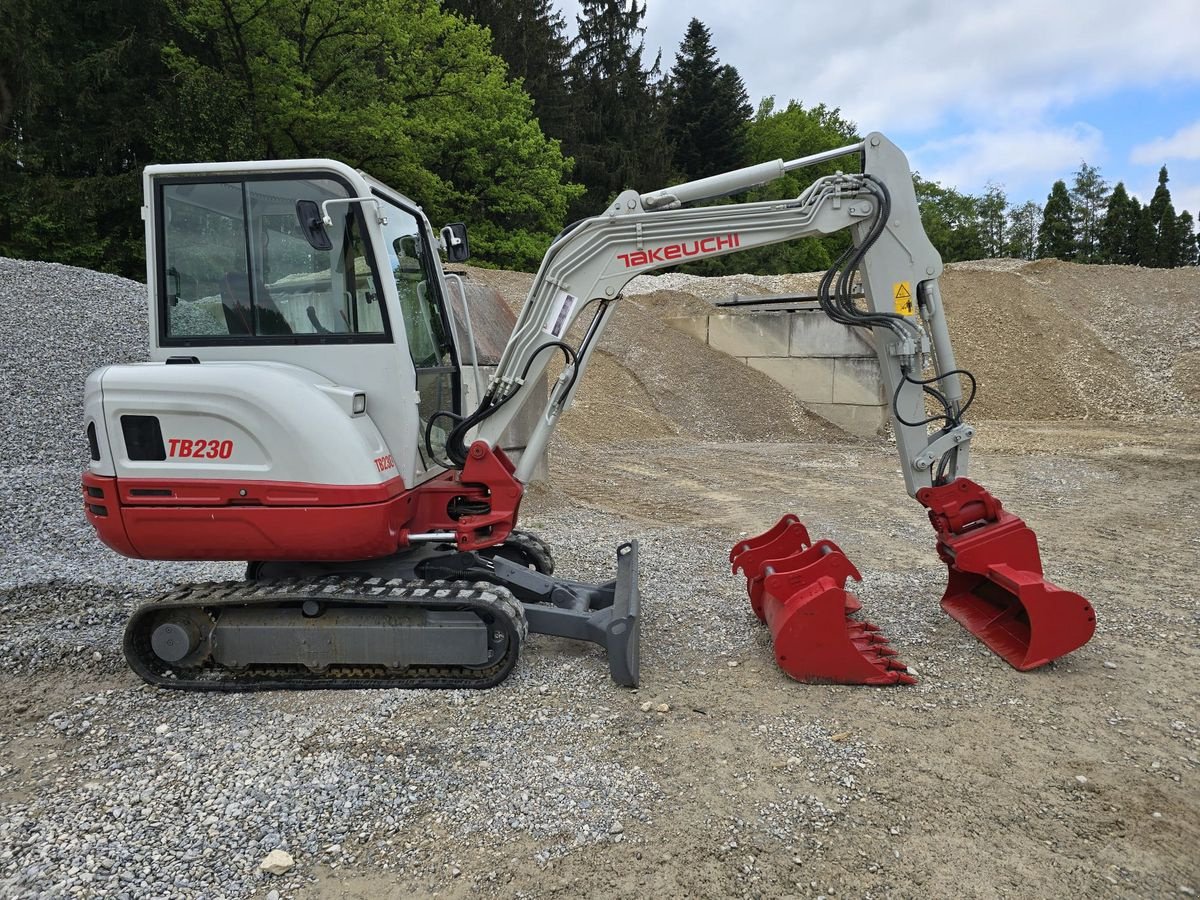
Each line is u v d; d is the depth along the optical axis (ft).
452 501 14.80
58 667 14.42
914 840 9.34
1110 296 67.31
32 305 33.17
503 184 93.50
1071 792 10.35
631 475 36.37
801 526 17.02
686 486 33.94
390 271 13.52
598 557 22.04
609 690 13.39
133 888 8.46
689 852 9.10
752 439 49.80
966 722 12.27
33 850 9.05
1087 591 19.04
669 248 14.69
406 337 13.75
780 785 10.48
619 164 127.95
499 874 8.73
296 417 12.50
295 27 73.26
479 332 30.83
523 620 13.60
